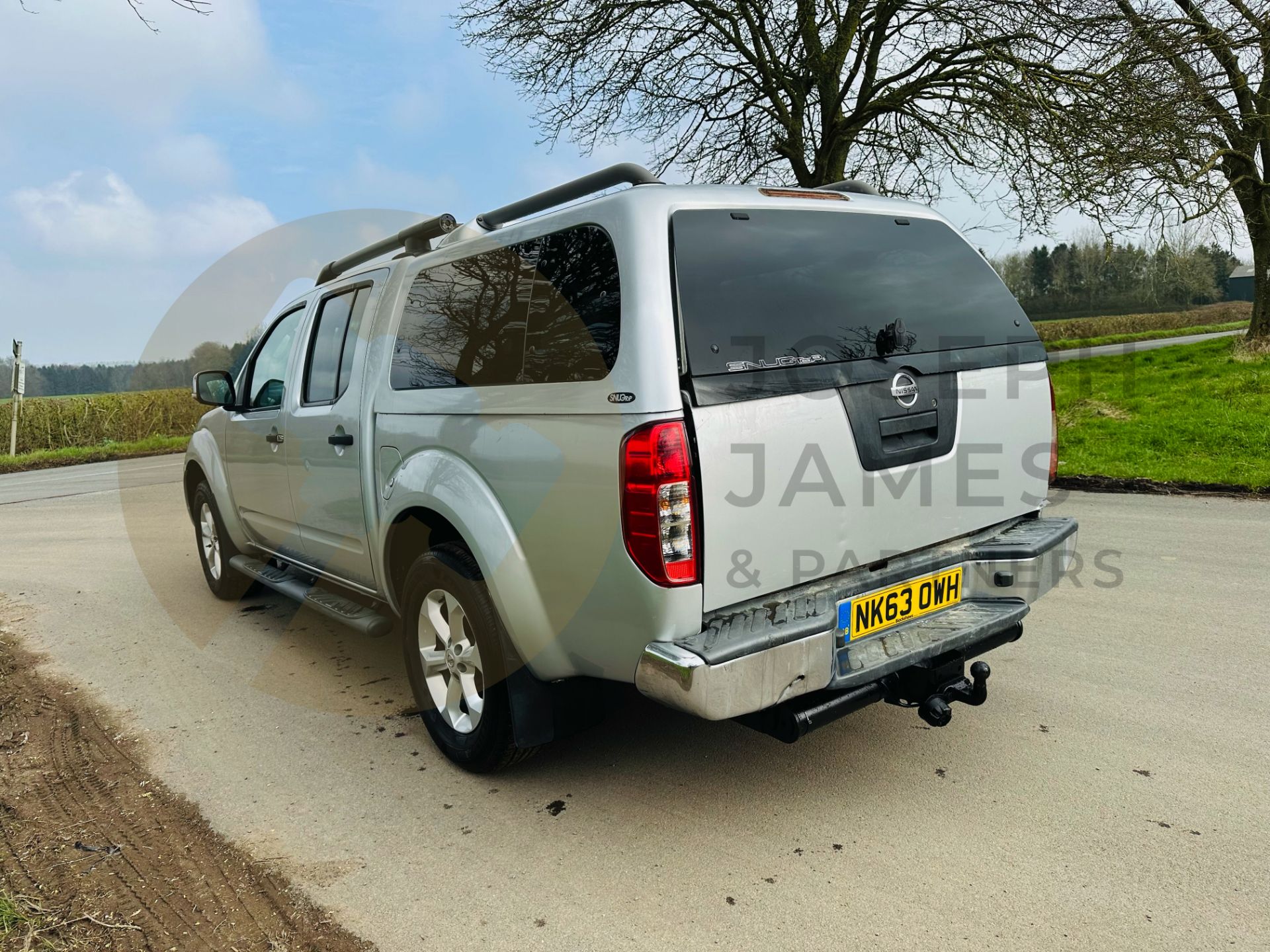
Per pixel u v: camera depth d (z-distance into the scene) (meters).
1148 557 5.59
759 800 2.84
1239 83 13.52
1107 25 10.84
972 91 11.45
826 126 11.87
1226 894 2.25
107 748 3.48
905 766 3.02
